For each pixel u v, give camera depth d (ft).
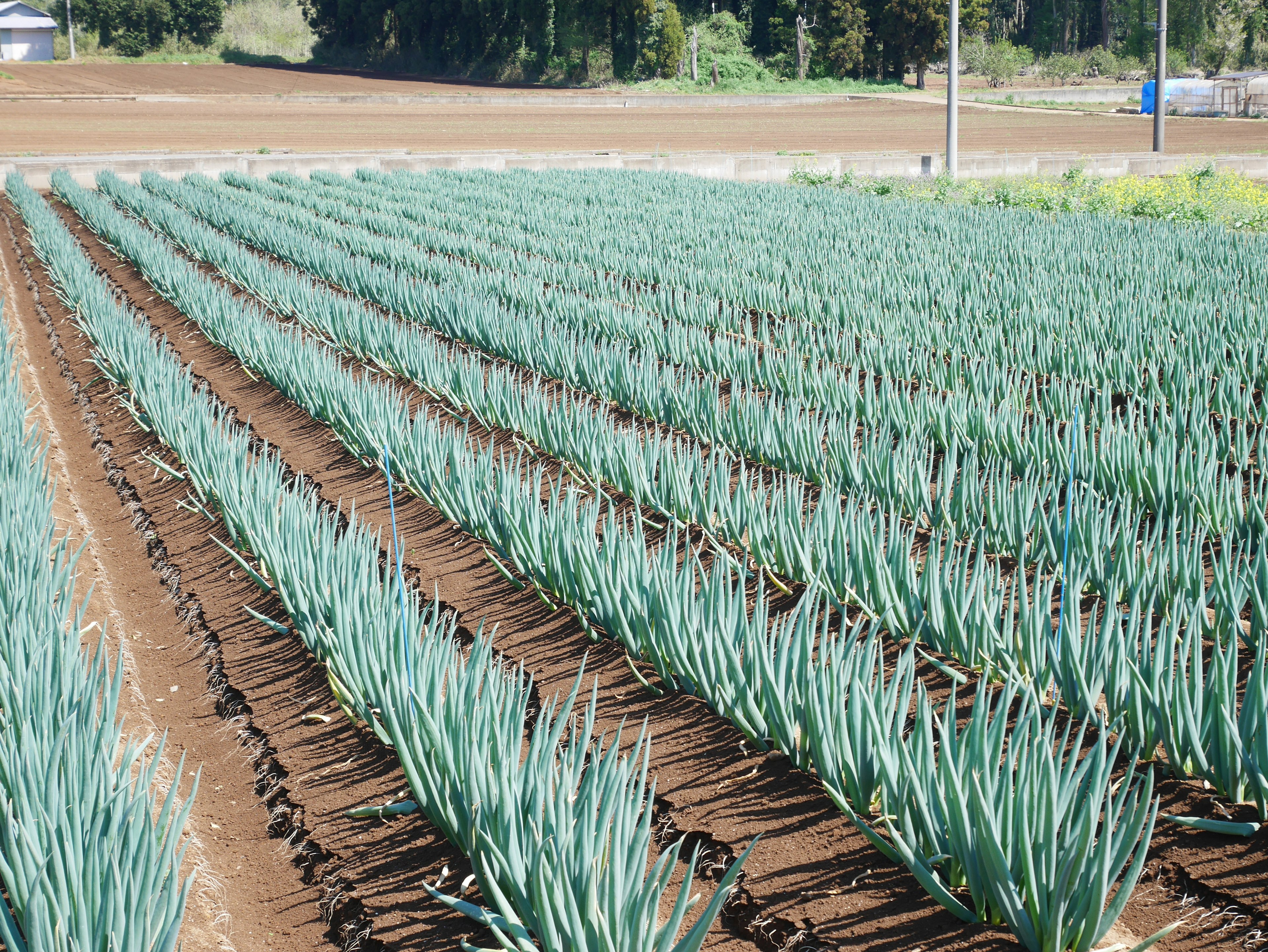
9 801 12.30
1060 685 16.35
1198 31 266.77
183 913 11.68
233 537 25.25
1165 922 12.78
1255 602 18.53
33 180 102.47
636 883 11.16
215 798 16.83
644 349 41.78
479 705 14.29
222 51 314.76
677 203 82.58
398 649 16.11
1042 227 67.72
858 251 61.00
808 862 13.94
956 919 12.63
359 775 16.62
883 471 25.88
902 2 238.48
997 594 19.76
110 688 15.48
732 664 16.14
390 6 278.87
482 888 12.96
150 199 82.28
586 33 246.06
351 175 110.42
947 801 12.43
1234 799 14.21
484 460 26.81
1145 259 55.42
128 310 52.16
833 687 14.06
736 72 248.73
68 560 25.55
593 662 19.67
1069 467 24.08
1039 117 189.88
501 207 82.12
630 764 12.55
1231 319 40.75
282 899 14.44
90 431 36.47
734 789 15.60
